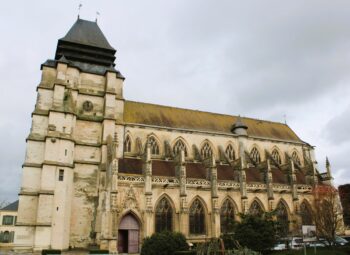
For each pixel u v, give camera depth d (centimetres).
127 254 5700
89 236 6262
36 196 6178
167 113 8412
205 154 8106
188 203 6444
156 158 7369
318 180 8262
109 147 6569
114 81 7362
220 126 8812
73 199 6372
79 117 6919
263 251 4859
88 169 6656
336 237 6303
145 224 5922
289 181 7606
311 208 7000
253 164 8194
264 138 8919
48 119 6588
